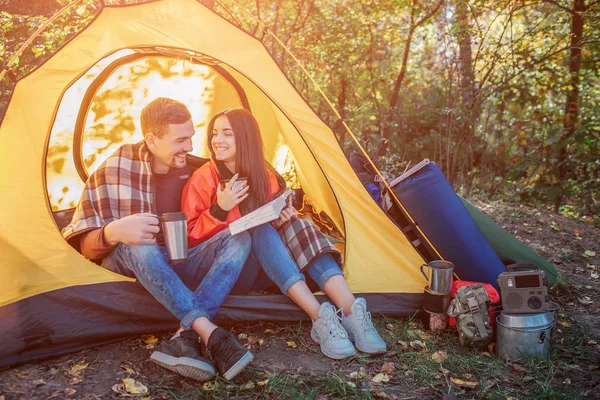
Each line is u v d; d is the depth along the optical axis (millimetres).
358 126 7602
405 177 3414
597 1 6285
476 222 3838
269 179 3070
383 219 3191
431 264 3102
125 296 2750
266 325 3002
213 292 2637
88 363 2564
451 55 7484
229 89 3785
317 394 2400
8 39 4934
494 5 6660
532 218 5719
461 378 2617
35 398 2262
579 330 3207
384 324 3078
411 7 6965
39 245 2725
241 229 2697
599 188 6922
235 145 2924
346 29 6980
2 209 2693
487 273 3279
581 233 5352
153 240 2625
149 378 2473
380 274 3148
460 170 7449
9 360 2494
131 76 3543
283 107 3088
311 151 3162
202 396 2357
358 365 2662
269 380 2479
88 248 2754
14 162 2729
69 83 2811
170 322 2826
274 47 6809
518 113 7527
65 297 2668
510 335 2770
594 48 6750
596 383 2615
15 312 2572
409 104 8750
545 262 3824
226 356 2393
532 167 6871
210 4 4797
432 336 2992
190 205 2912
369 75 7711
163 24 2887
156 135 2906
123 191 2871
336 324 2730
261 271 2994
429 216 3309
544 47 6949
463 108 7035
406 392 2480
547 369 2715
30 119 2752
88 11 4988
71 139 3391
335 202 3537
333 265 2895
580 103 7105
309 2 6934
